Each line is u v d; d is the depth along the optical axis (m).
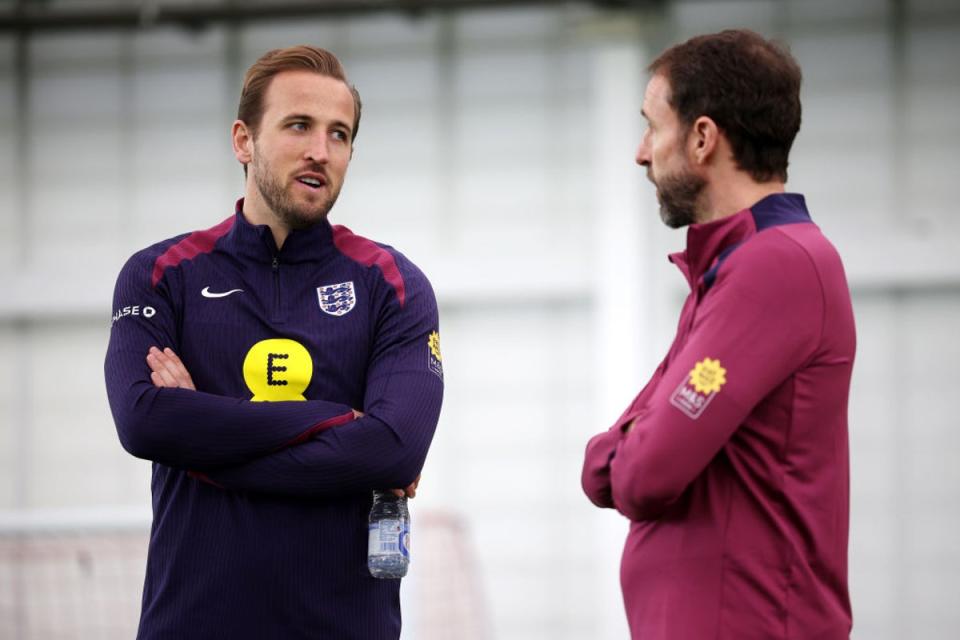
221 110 38.56
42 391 38.53
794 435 9.24
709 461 9.08
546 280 36.78
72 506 38.12
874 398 34.50
